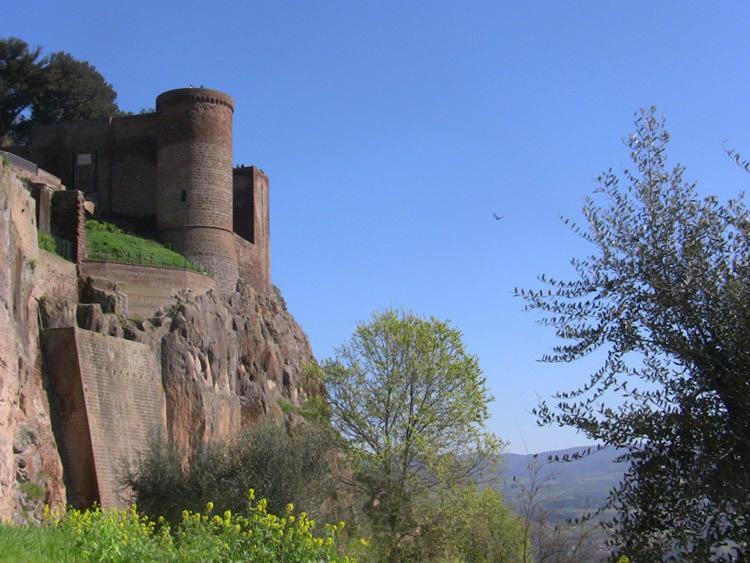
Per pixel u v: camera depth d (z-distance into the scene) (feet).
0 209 115.85
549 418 32.04
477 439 112.27
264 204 223.10
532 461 52.39
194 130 187.73
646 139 32.96
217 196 188.24
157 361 152.25
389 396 114.42
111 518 57.93
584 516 31.73
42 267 140.15
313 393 125.49
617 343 32.09
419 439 108.99
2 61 255.09
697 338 30.66
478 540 83.15
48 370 130.21
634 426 30.66
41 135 204.23
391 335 116.06
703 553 28.73
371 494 107.65
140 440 140.05
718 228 31.07
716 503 28.68
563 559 46.44
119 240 174.70
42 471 119.85
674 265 31.30
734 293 29.55
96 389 132.57
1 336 111.86
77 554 50.11
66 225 156.97
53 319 134.82
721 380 29.76
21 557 47.01
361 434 114.62
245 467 104.01
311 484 104.78
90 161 200.54
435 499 103.96
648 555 30.04
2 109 255.70
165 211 186.80
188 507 103.24
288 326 221.66
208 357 164.96
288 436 112.68
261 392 182.19
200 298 168.45
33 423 121.60
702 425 29.55
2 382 110.52
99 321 144.87
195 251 184.24
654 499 30.12
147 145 198.59
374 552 84.53
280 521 55.72
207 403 157.69
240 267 204.13
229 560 49.96
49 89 256.73
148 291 161.79
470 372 114.83
